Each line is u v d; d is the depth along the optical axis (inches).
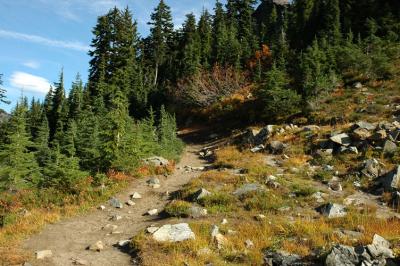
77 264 496.1
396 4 2210.9
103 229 643.5
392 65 1635.1
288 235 555.2
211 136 1628.9
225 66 2172.7
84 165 983.0
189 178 970.1
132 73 2362.2
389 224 572.4
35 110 2007.9
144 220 690.2
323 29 2317.9
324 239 522.9
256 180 859.4
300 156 1039.6
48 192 812.0
